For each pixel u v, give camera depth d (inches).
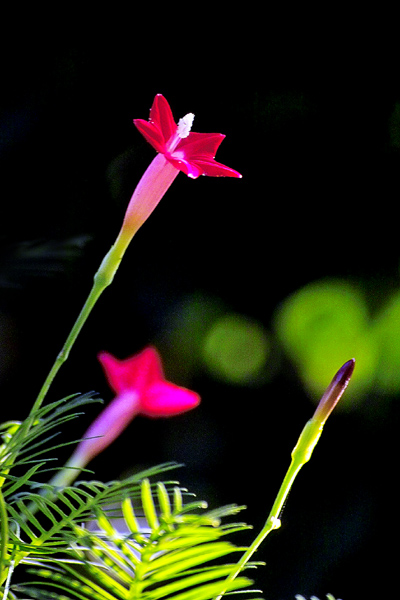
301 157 44.3
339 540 41.4
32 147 42.1
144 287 43.8
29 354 42.9
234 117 43.9
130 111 43.4
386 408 43.9
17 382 42.9
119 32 43.5
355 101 44.2
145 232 44.0
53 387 43.1
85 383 43.2
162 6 43.6
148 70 43.6
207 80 43.8
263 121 44.0
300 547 41.6
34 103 42.4
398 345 44.0
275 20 43.7
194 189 44.3
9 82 42.3
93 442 25.3
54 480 25.2
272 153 44.3
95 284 24.2
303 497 43.2
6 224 40.7
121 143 43.1
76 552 23.6
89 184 42.8
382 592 40.7
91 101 43.1
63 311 42.5
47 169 42.1
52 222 41.7
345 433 44.1
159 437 43.6
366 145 44.4
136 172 43.1
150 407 25.4
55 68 42.9
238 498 43.6
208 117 43.9
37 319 42.5
